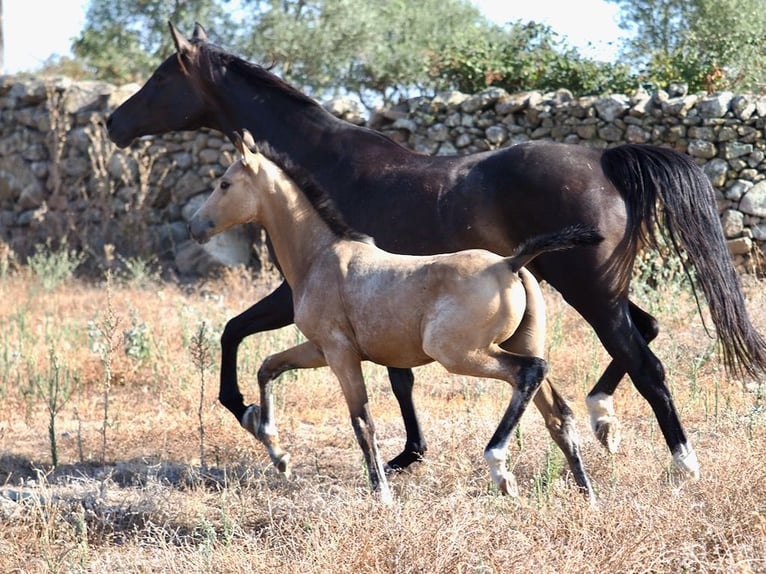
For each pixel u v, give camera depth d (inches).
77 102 940.6
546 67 837.8
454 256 299.1
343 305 316.8
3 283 796.6
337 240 325.4
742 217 692.7
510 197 353.1
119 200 908.6
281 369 347.6
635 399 458.0
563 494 295.7
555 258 343.6
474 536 264.4
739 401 421.4
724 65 872.3
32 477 381.4
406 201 368.2
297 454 404.5
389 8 1221.7
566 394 483.2
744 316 337.7
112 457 412.2
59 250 890.1
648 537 259.9
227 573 263.7
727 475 297.9
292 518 303.3
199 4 1203.2
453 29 1242.6
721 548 261.0
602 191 345.1
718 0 951.0
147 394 516.4
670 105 706.2
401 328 305.0
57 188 928.9
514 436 379.2
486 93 761.6
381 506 282.4
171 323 634.2
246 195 336.2
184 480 362.9
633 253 345.7
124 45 1244.5
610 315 340.5
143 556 288.5
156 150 895.1
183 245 856.9
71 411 489.1
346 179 384.5
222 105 429.1
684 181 342.3
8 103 968.3
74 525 317.1
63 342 600.1
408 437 376.8
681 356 477.1
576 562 249.6
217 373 528.1
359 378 321.4
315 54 1167.0
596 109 727.1
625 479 329.4
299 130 401.4
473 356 293.9
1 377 529.7
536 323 303.4
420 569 254.4
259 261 837.8
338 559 259.8
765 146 691.4
